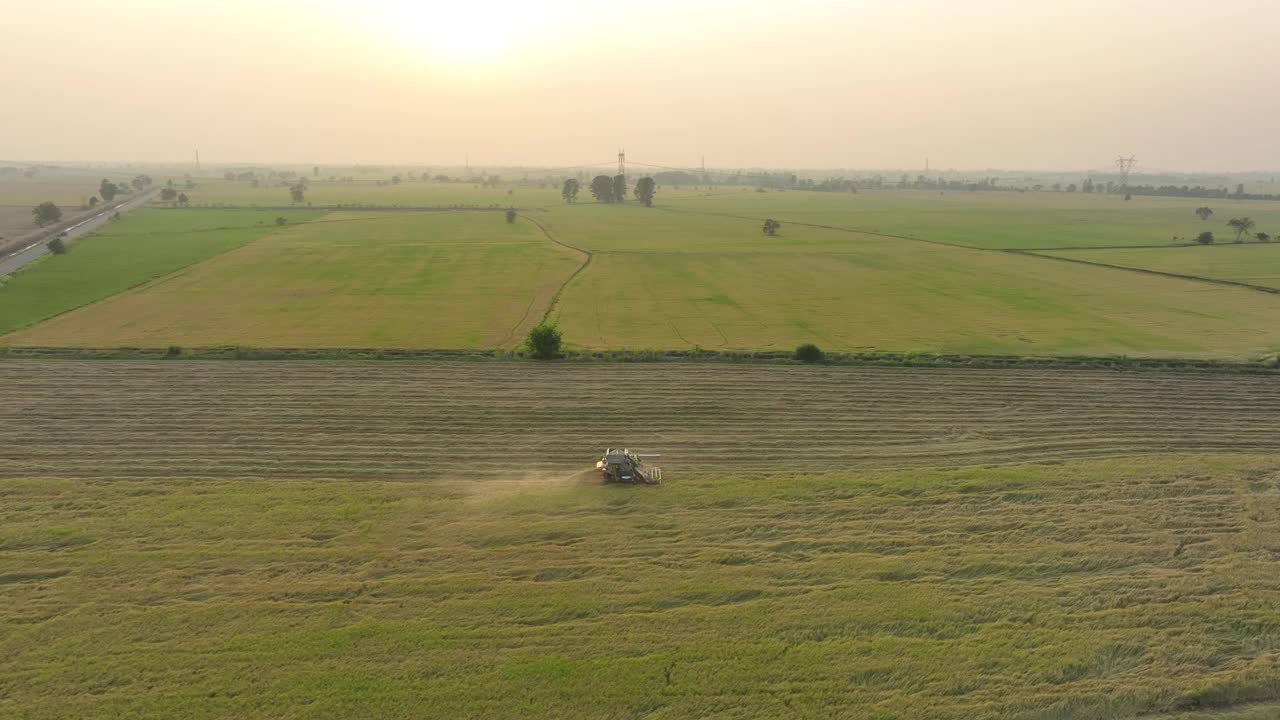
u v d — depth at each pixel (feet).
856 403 132.57
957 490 92.68
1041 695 56.24
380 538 79.66
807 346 161.27
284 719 53.47
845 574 72.54
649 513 86.33
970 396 136.77
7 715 53.52
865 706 55.26
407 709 54.54
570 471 101.76
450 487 94.07
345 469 101.60
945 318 206.18
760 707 55.21
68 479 95.71
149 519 83.56
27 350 161.68
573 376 148.25
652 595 68.80
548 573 72.69
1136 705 55.42
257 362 156.15
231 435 114.52
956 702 55.77
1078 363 158.71
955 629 64.03
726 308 219.82
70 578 71.00
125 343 170.09
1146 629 63.82
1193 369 154.81
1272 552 77.00
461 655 60.34
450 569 73.36
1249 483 94.68
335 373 148.66
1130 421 123.65
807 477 97.04
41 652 60.29
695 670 58.85
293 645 61.36
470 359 160.35
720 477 97.86
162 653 60.39
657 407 129.70
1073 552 76.69
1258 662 59.57
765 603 67.62
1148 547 77.56
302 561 74.54
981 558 75.46
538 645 61.67
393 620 64.80
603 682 57.41
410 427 118.93
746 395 136.87
